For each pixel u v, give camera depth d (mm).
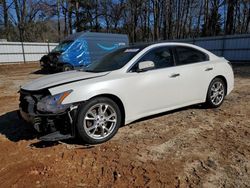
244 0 34344
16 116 5539
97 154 3570
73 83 3812
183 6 39188
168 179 2908
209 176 2943
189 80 4961
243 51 20766
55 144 3926
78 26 38906
